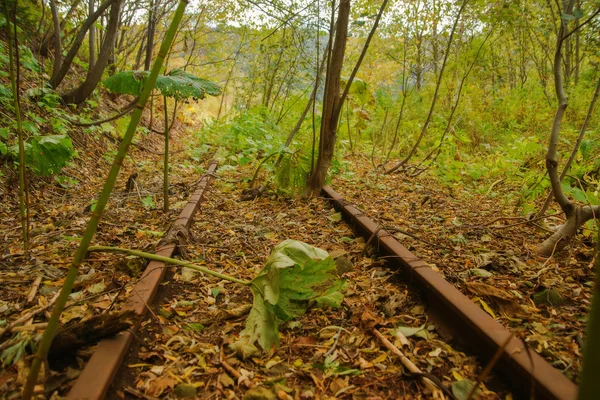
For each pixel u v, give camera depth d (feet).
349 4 15.60
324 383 5.98
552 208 15.99
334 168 19.56
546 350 6.50
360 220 12.41
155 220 13.60
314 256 7.70
